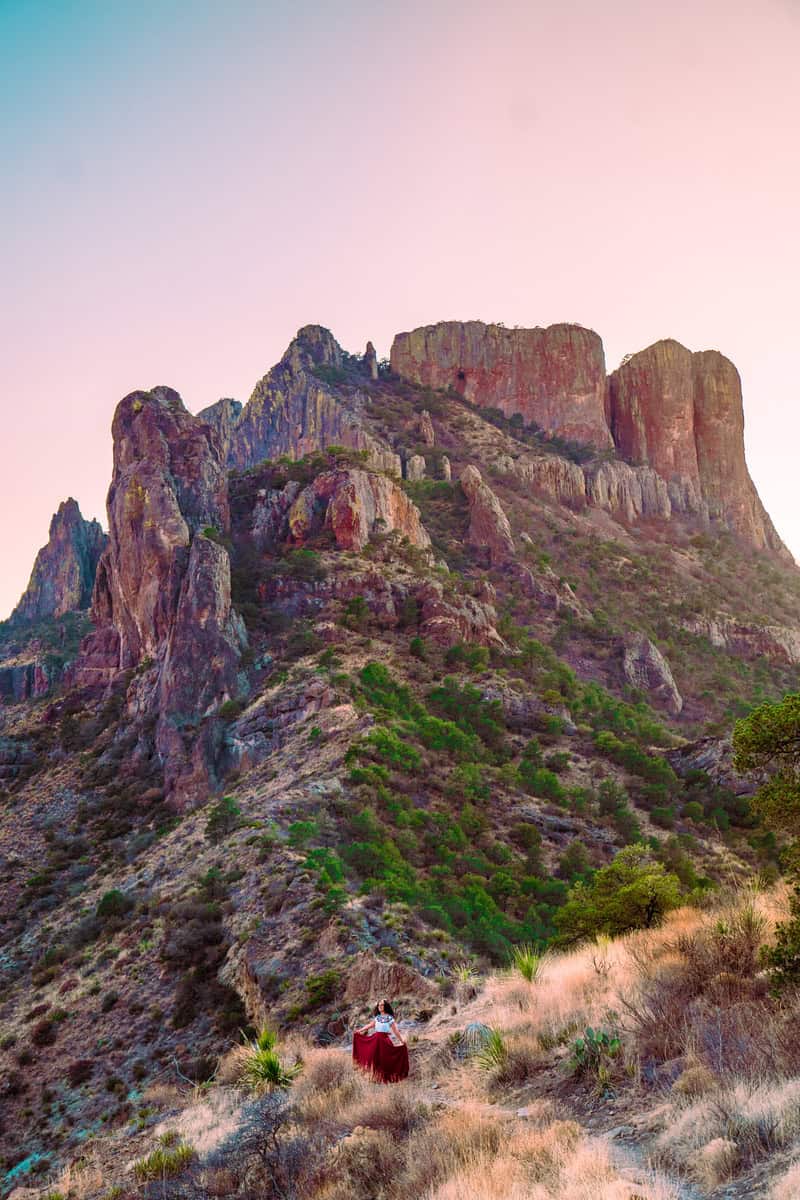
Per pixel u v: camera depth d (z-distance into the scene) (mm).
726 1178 8359
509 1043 14711
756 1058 10258
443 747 77438
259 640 105125
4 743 111625
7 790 102562
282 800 60938
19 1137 34969
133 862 69938
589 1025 14234
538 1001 17000
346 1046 23094
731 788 78875
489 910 49719
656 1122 10117
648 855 61844
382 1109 13539
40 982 50531
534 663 111562
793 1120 8766
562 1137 10359
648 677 139625
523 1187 9422
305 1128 14086
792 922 12422
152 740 97750
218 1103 20766
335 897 40688
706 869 63219
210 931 44938
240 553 126688
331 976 32531
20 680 179375
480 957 38562
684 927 16359
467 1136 11273
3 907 72375
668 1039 11992
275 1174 12977
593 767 82625
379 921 39156
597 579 186500
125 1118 31984
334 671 92938
